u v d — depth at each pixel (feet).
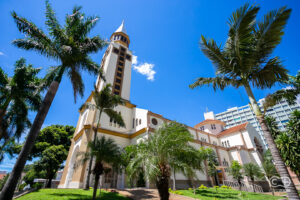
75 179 68.59
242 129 134.51
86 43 48.78
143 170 32.17
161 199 28.94
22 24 40.16
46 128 117.91
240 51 32.65
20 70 58.90
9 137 63.62
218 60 37.55
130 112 107.55
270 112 343.67
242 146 122.83
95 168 43.52
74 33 47.88
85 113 104.01
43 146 106.11
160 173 30.68
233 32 33.01
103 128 85.92
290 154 75.46
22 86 59.16
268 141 29.40
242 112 417.90
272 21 28.55
